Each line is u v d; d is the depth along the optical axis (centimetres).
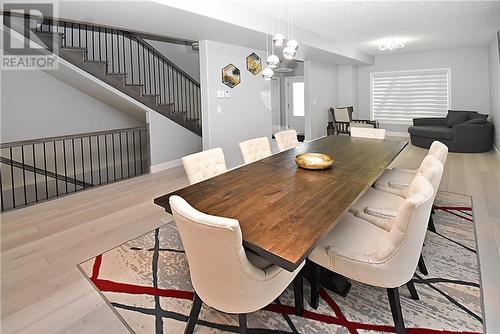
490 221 303
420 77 829
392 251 150
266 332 169
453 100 790
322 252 170
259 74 586
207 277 141
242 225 151
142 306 191
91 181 564
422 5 399
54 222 317
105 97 536
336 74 909
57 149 560
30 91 510
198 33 423
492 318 174
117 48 616
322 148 345
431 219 282
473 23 495
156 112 531
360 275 159
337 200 181
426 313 180
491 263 230
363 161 279
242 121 558
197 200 185
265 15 424
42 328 172
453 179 453
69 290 206
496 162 544
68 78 498
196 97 735
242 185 212
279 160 287
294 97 1030
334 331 169
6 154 495
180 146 577
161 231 295
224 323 176
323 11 416
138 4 289
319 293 201
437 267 227
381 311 184
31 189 540
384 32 554
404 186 267
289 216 160
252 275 138
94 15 328
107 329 171
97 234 288
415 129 704
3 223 314
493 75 652
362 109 939
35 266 234
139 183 461
